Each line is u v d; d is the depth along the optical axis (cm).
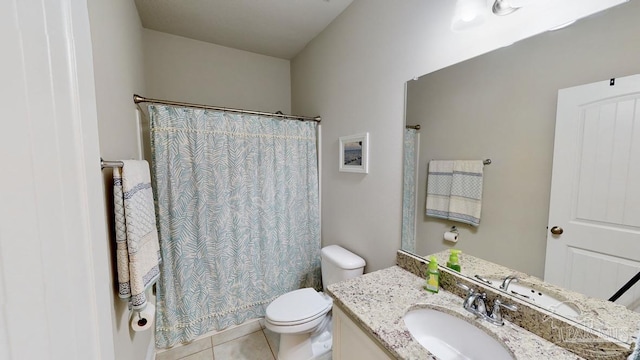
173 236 168
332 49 192
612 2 70
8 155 31
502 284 98
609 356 70
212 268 182
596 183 74
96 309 40
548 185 85
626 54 68
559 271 83
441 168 119
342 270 165
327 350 165
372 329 88
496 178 99
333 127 196
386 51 143
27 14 32
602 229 74
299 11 179
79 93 38
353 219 179
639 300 68
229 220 187
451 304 102
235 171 185
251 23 195
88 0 82
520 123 91
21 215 32
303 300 162
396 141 140
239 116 186
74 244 37
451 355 94
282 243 210
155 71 209
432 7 116
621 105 69
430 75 120
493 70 97
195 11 179
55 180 34
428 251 127
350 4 170
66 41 35
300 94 249
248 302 198
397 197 142
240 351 171
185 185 170
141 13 180
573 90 78
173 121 165
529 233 90
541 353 76
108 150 98
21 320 33
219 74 236
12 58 31
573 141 78
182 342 176
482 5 97
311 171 218
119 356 99
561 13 79
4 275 32
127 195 95
